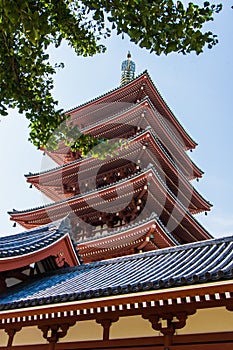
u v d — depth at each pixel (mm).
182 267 8172
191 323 6457
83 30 6672
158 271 8398
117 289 6383
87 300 6711
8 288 10664
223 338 6047
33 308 7348
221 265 7328
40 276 11562
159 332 6664
